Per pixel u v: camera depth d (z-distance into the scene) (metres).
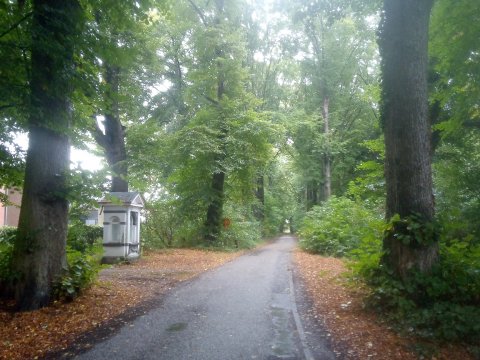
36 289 7.73
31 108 7.53
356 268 7.48
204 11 22.86
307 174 31.52
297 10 10.81
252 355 5.40
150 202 22.59
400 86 7.11
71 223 13.09
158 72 22.86
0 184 10.02
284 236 49.53
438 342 5.41
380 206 17.72
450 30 9.38
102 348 5.69
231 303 8.44
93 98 9.38
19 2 8.53
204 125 20.30
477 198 12.12
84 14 8.52
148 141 22.36
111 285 10.20
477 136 14.45
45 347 5.76
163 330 6.54
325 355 5.36
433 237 6.51
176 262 15.93
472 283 6.12
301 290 9.81
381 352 5.31
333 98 30.05
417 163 6.88
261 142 21.77
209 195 22.12
